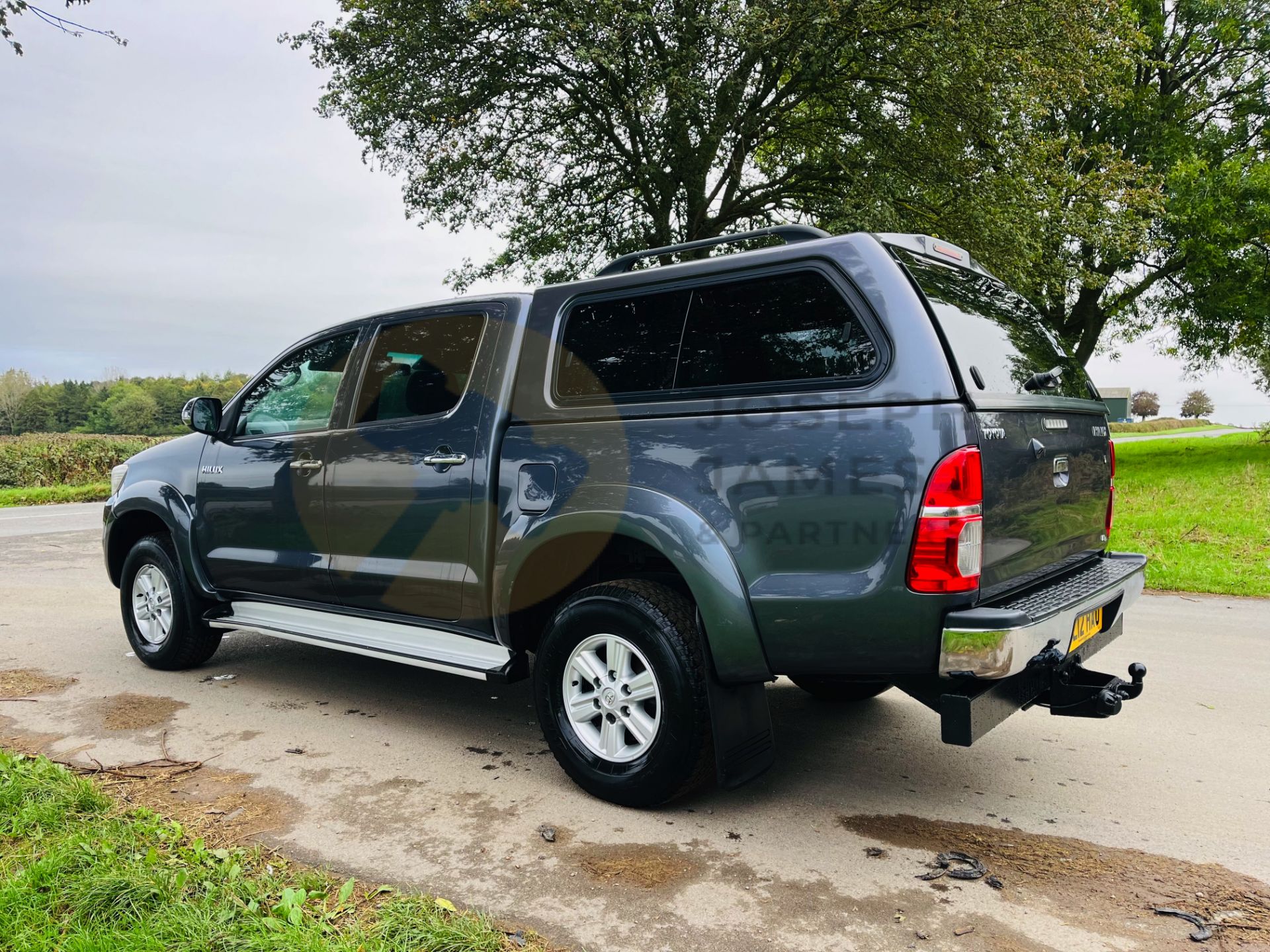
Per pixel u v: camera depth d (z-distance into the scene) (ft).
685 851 8.83
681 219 53.16
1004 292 11.35
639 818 9.68
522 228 57.57
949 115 46.98
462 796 10.25
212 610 15.07
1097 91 48.91
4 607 21.85
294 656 17.19
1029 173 47.80
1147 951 6.97
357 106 51.98
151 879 7.43
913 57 44.42
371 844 8.92
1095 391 12.08
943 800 10.20
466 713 13.60
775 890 8.02
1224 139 76.43
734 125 47.91
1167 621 20.20
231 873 7.69
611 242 55.67
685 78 42.57
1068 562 10.41
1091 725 12.93
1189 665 16.11
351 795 10.25
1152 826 9.41
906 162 49.11
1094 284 54.24
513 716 13.47
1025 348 10.32
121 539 16.70
